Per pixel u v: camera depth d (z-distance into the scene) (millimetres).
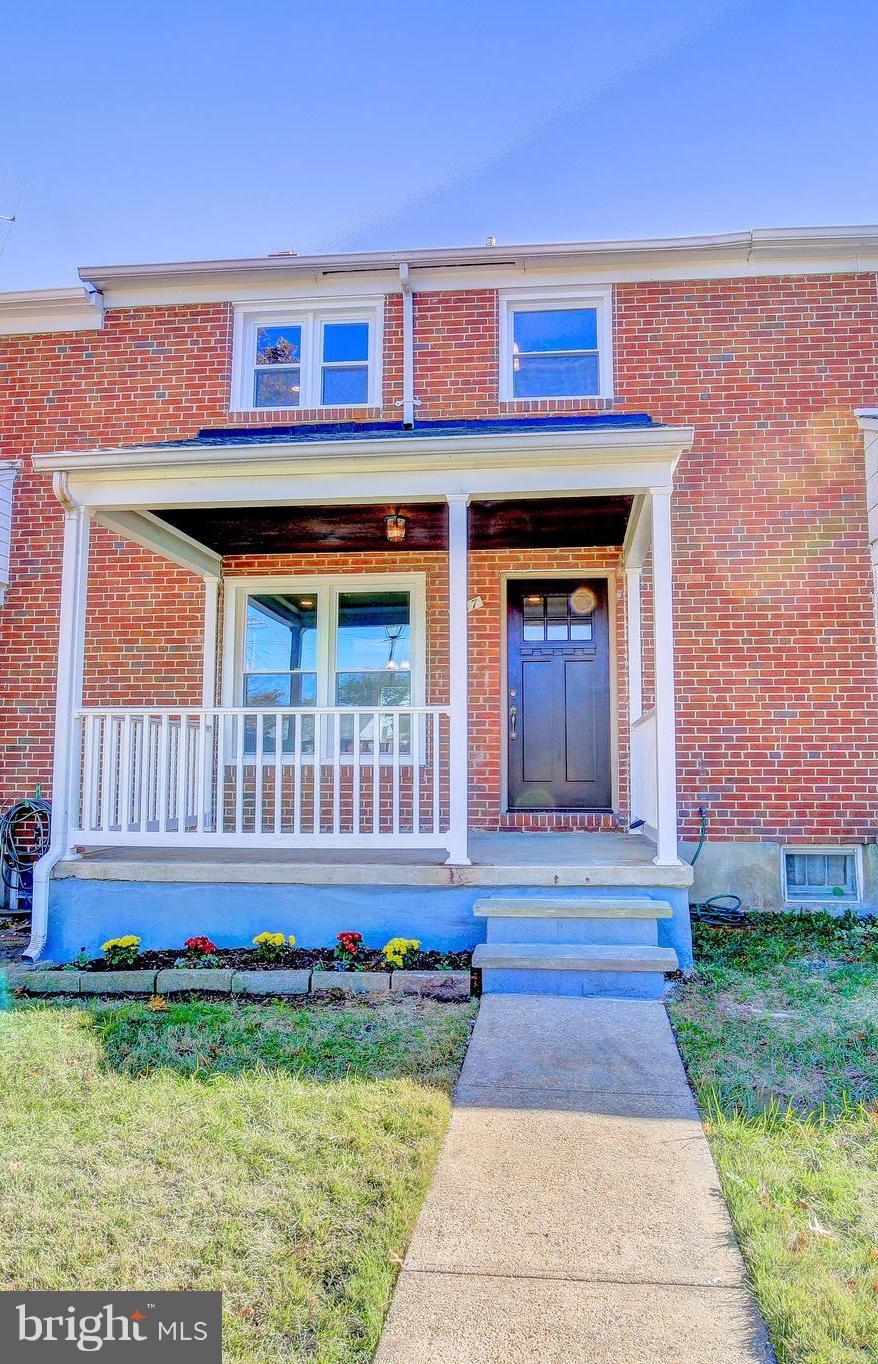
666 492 5566
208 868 5648
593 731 8023
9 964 5523
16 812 7734
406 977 4902
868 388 7363
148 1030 4215
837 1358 1953
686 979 5047
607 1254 2385
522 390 7891
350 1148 2988
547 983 4797
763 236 7359
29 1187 2752
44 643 7969
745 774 7070
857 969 5254
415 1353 1999
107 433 8070
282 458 5672
